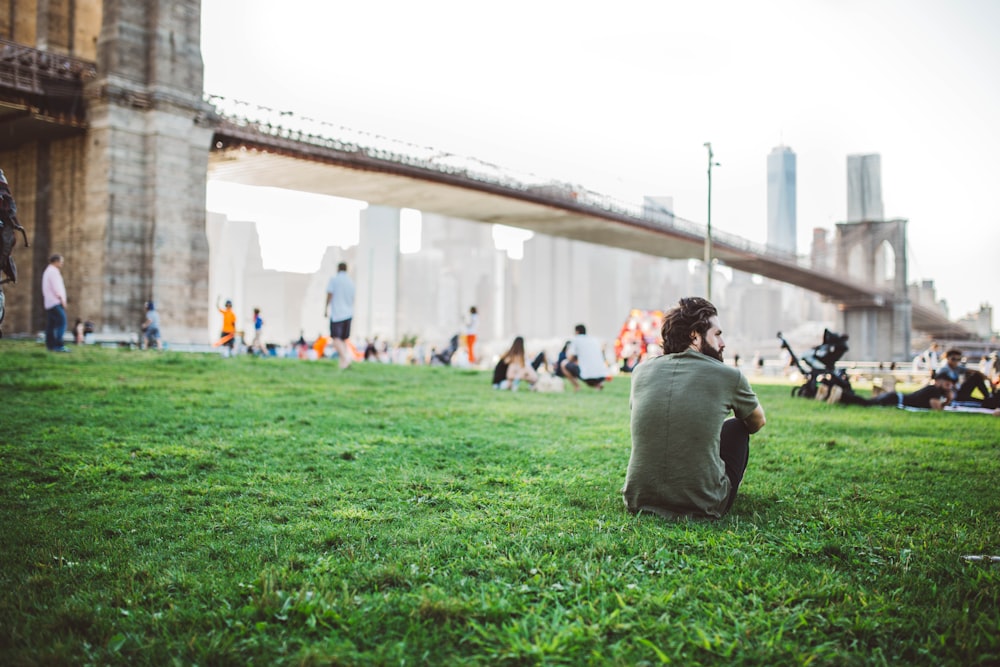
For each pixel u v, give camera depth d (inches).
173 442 251.0
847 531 152.3
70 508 168.2
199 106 1346.0
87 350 664.4
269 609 107.8
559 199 2230.6
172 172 1304.1
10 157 1441.9
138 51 1300.4
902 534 150.7
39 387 385.7
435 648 99.2
